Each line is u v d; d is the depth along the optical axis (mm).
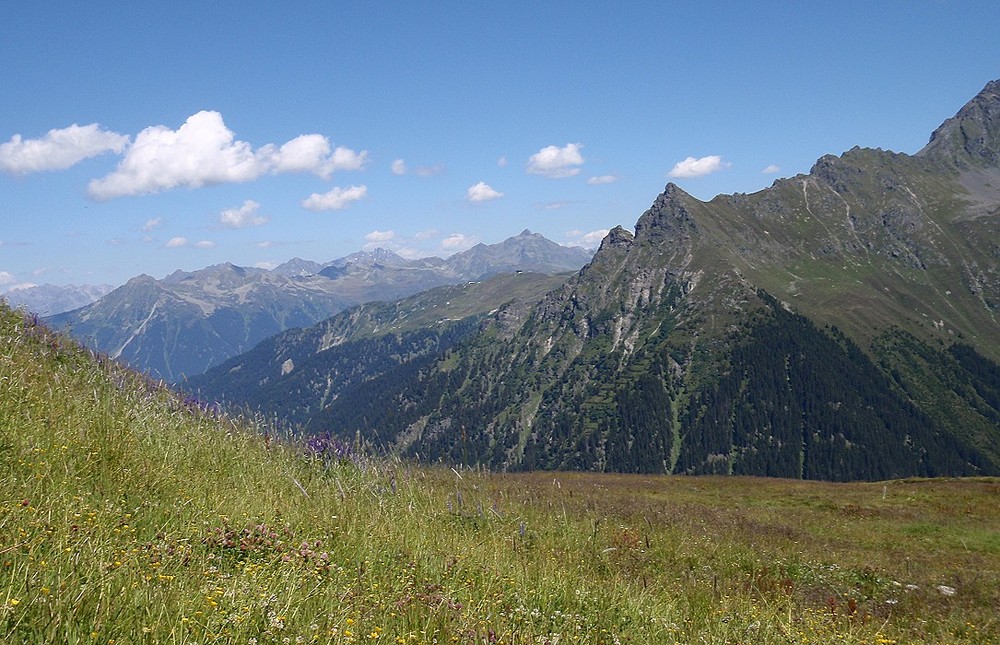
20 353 13680
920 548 24094
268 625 5531
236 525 8469
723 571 14672
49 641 4598
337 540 8961
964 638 11828
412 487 14602
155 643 4871
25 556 5668
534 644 6707
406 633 6223
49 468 8211
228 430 14461
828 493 41875
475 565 9336
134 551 6426
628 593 9750
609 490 36219
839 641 9570
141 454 10164
